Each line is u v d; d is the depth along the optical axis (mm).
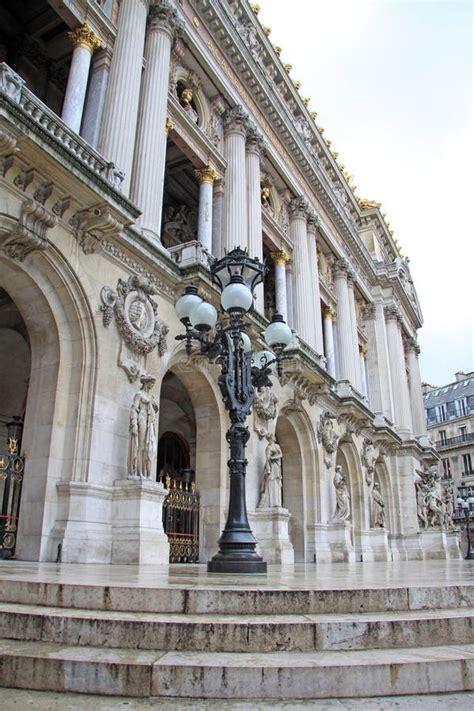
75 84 14953
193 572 8688
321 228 29719
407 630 4664
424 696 3852
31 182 11164
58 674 3910
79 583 5445
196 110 21531
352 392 27031
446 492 41312
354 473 28719
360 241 35500
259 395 18672
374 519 29047
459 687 4012
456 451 63250
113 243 13375
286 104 27750
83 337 12203
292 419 22328
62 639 4559
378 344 37688
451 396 72250
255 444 18344
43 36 18219
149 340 13656
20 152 10633
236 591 5098
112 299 12977
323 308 32031
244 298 9281
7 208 10805
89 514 11250
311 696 3803
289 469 22719
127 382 13039
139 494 11695
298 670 3850
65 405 11906
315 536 21844
